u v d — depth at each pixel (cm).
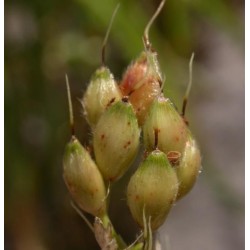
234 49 28
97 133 9
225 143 26
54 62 16
